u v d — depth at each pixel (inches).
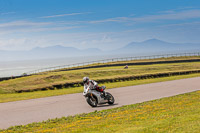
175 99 592.7
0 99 738.2
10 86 1061.1
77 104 580.7
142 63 2566.4
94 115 444.5
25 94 876.0
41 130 340.8
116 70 1694.1
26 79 1263.5
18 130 353.7
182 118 326.0
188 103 516.7
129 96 680.4
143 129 278.1
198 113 361.7
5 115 474.6
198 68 2026.3
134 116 400.2
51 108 534.9
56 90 999.6
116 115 428.5
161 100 587.2
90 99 540.1
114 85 1003.9
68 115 455.5
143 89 830.5
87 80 537.6
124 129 291.7
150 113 418.9
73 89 988.6
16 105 590.9
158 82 1071.6
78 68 2364.7
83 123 371.2
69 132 309.7
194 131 251.9
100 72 1583.4
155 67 1969.7
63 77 1354.6
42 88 1022.4
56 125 375.6
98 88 549.6
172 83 1003.9
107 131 292.2
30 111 506.9
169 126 284.5
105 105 561.6
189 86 879.7
